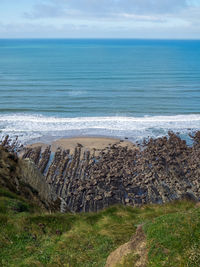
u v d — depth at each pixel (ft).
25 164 64.03
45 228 43.19
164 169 105.81
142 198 88.94
